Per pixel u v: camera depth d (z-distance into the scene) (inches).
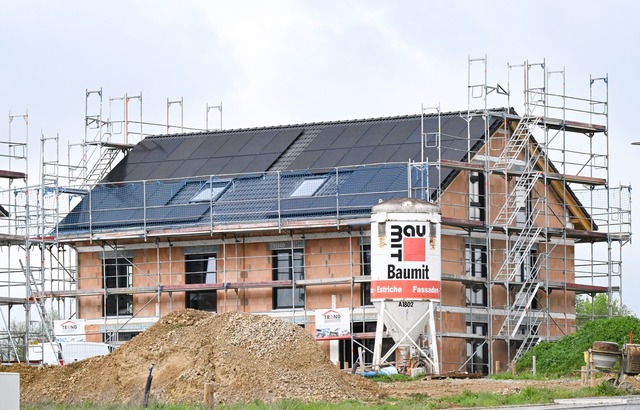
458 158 2977.4
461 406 1876.2
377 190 2945.4
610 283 3221.0
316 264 2999.5
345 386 2124.8
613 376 2295.8
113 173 3376.0
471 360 2967.5
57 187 3218.5
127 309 3181.6
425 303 2696.9
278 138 3282.5
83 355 3002.0
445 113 3120.1
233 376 2103.8
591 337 2783.0
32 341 3388.3
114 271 3213.6
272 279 3046.3
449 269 2945.4
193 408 1860.2
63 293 3179.1
